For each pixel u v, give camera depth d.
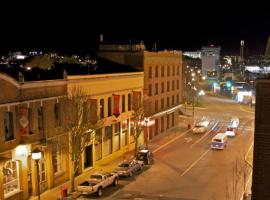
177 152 51.00
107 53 58.25
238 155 49.47
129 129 51.03
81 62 54.44
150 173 40.69
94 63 52.81
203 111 96.38
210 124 76.31
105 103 44.66
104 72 47.00
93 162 42.16
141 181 37.78
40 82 32.84
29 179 32.44
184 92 107.50
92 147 41.84
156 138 60.22
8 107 29.80
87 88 40.34
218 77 176.38
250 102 109.81
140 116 49.81
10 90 29.73
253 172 12.35
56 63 48.59
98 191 32.75
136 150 46.81
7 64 45.84
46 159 34.44
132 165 40.06
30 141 31.92
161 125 64.56
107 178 34.59
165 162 45.47
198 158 47.75
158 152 50.69
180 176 39.66
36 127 32.66
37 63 46.28
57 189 34.94
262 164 12.23
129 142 51.09
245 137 63.31
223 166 43.78
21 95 30.86
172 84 68.62
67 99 35.50
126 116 49.97
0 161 28.78
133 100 50.56
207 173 40.81
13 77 31.67
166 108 65.81
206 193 34.16
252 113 94.06
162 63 63.12
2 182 29.12
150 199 32.44
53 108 35.03
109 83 45.22
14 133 30.58
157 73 61.12
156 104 61.22
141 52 55.78
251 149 53.31
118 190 34.78
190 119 82.31
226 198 32.41
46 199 32.16
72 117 34.78
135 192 34.28
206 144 56.59
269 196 12.20
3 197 29.11
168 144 56.06
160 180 38.12
